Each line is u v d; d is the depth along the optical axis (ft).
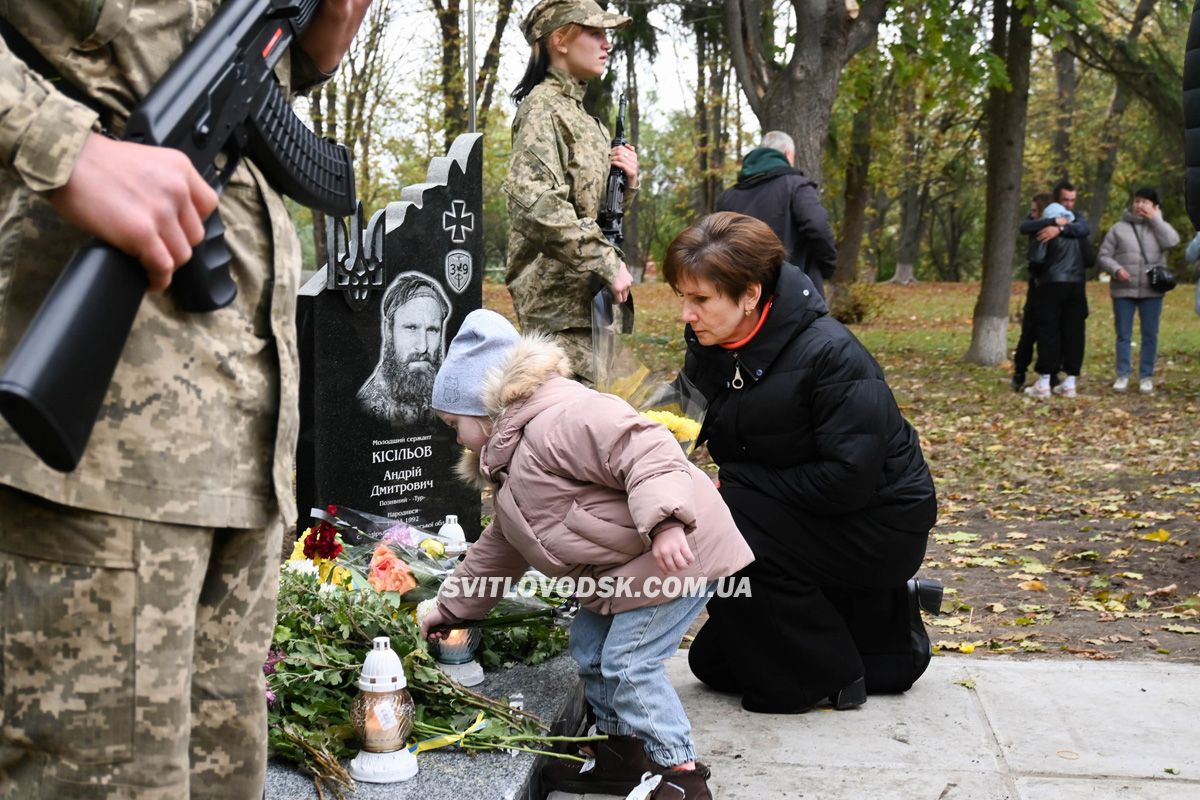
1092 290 94.48
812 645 11.33
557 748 9.97
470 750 9.34
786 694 11.41
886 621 11.90
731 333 10.94
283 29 4.98
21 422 3.45
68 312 3.59
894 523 11.15
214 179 4.43
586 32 13.55
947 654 14.17
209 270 4.32
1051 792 9.90
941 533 21.35
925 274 175.94
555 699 10.39
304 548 11.43
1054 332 37.42
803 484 10.97
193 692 5.18
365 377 14.29
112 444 4.46
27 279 4.49
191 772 5.28
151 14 4.70
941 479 26.45
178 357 4.60
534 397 9.08
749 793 9.85
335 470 14.08
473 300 15.52
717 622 11.60
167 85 4.18
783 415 10.96
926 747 10.77
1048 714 11.56
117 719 4.60
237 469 4.91
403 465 14.85
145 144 4.01
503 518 9.25
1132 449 28.91
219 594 5.18
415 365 14.84
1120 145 112.06
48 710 4.55
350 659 9.65
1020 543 20.38
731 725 11.27
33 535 4.46
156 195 3.83
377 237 14.20
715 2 48.62
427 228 14.80
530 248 14.20
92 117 3.83
